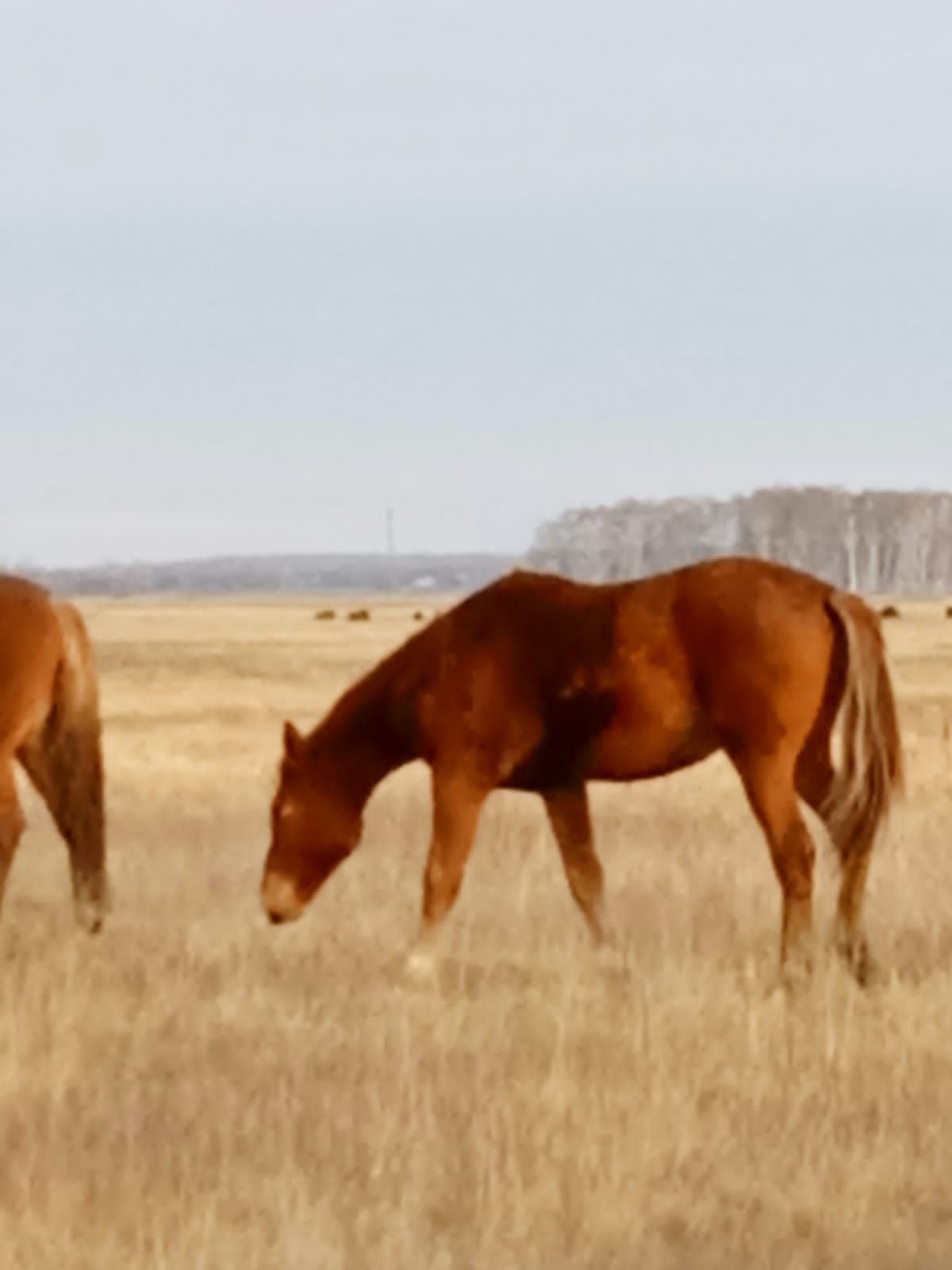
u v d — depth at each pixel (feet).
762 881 57.31
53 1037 39.40
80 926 51.13
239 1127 33.30
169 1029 41.09
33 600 51.16
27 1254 26.89
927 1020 39.47
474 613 47.93
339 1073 37.11
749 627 44.75
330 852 50.37
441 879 46.83
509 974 46.55
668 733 46.14
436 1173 30.42
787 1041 38.40
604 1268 26.63
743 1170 30.48
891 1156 30.73
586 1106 33.55
